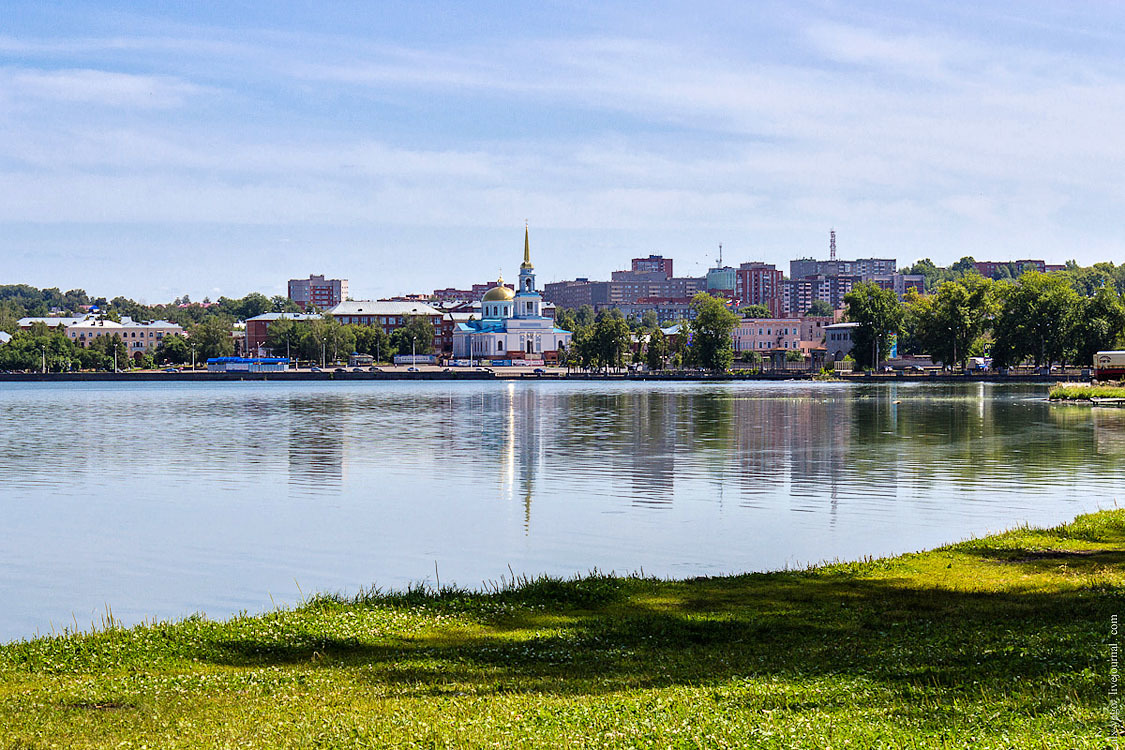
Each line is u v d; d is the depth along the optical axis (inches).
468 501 2230.6
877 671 835.4
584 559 1628.9
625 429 4030.5
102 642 1026.7
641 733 685.9
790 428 3964.1
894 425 4033.0
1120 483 2352.4
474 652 971.9
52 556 1701.5
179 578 1546.5
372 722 727.7
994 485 2340.1
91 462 3061.0
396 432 4040.4
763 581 1295.5
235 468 2881.4
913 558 1402.6
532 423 4411.9
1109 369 6368.1
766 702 754.8
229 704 797.9
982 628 984.3
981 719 690.8
